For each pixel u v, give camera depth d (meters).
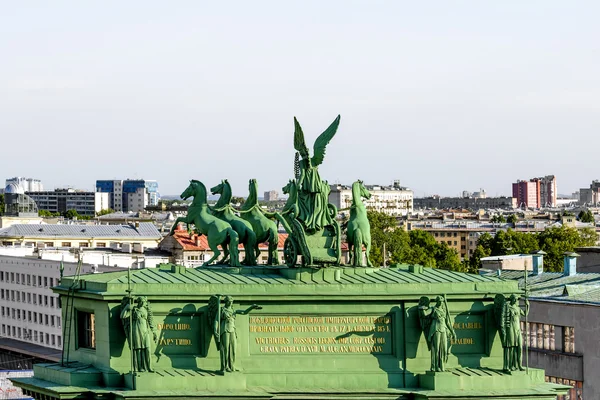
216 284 67.25
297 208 70.00
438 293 68.25
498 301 68.62
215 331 66.12
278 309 67.50
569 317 96.94
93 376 66.38
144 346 65.50
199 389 65.69
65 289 69.06
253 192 72.75
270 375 67.12
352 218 71.25
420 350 68.12
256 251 72.06
